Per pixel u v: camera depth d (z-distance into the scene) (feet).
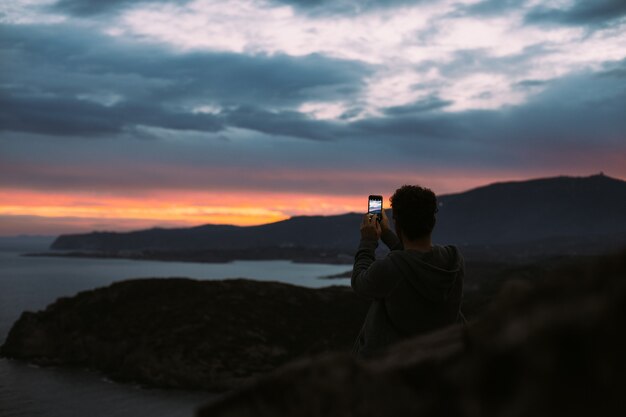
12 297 652.07
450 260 7.84
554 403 1.36
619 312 1.30
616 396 1.28
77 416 211.82
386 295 7.63
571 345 1.34
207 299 327.26
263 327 295.28
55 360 307.78
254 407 2.03
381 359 1.98
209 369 261.85
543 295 1.49
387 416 1.74
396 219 8.14
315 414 1.91
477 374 1.52
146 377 268.82
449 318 7.67
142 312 322.96
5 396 240.53
